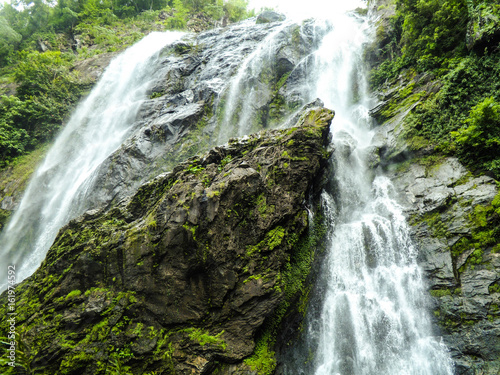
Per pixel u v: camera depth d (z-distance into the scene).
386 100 13.51
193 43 24.28
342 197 11.02
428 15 12.91
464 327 7.46
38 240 14.45
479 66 10.47
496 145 8.95
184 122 15.80
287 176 8.43
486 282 7.58
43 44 31.88
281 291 7.24
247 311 7.04
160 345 6.84
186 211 7.15
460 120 10.25
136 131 16.77
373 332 8.25
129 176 14.02
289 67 17.97
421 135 11.01
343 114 15.29
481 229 8.22
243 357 6.70
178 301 7.05
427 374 7.45
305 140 8.98
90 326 7.17
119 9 38.75
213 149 9.19
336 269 9.30
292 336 8.05
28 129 21.59
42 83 22.44
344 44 17.88
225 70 19.30
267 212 7.82
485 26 10.21
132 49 27.39
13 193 17.67
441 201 9.10
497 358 6.84
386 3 18.84
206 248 7.00
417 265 8.66
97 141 19.03
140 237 7.59
